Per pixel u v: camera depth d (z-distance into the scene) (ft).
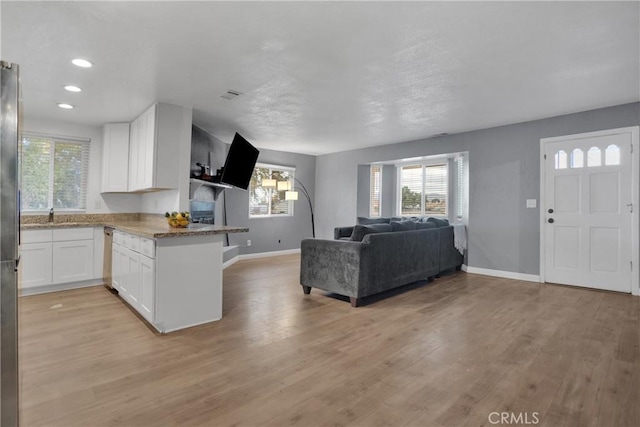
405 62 9.31
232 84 10.86
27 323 10.03
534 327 9.85
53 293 13.28
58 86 10.91
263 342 8.74
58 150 15.01
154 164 12.34
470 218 17.78
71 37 7.87
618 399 6.16
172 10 6.82
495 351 8.23
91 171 15.60
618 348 8.38
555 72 10.02
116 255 12.53
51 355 7.94
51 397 6.20
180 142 12.97
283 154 24.14
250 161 16.72
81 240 13.97
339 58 9.04
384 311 11.35
